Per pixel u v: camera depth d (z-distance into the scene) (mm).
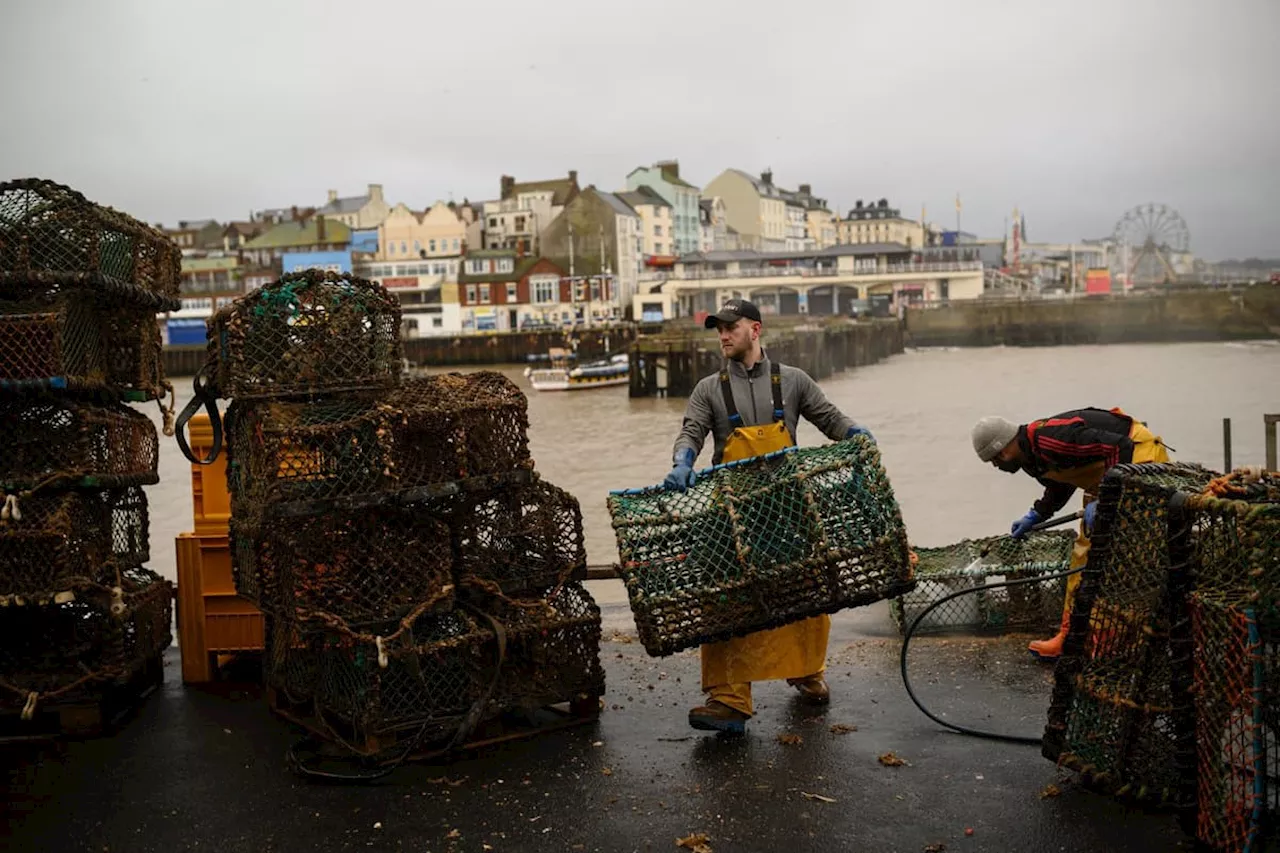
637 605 4750
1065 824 4090
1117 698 4117
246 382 4879
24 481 5016
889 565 4895
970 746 4871
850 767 4684
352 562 4785
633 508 4965
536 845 4082
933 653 6285
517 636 5062
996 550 7008
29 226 5074
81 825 4328
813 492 4867
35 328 5020
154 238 5883
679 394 53219
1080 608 4320
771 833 4113
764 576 4770
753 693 5723
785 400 5246
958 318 88125
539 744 5055
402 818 4324
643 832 4160
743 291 110312
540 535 5277
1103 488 4262
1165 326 83188
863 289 106812
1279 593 3471
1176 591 3818
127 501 5867
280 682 5301
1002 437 5523
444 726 4898
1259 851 3443
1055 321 86000
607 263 102875
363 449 4793
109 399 5641
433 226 108125
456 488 4875
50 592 5008
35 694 5090
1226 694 3617
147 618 5727
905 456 25609
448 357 89062
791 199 166000
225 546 5957
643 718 5367
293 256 105500
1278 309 80312
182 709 5645
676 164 131750
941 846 3969
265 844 4148
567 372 59594
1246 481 3770
